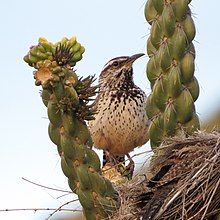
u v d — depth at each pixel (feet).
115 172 27.86
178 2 23.54
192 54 23.76
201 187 21.45
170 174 22.07
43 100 21.25
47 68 20.67
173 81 23.43
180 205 21.71
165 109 23.63
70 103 20.94
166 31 23.53
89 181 21.35
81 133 21.35
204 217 21.84
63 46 21.01
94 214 21.58
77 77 21.13
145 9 24.09
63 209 22.02
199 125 23.82
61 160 21.43
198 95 23.88
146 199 22.26
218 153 21.17
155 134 23.85
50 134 21.34
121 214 21.71
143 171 22.67
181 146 22.17
